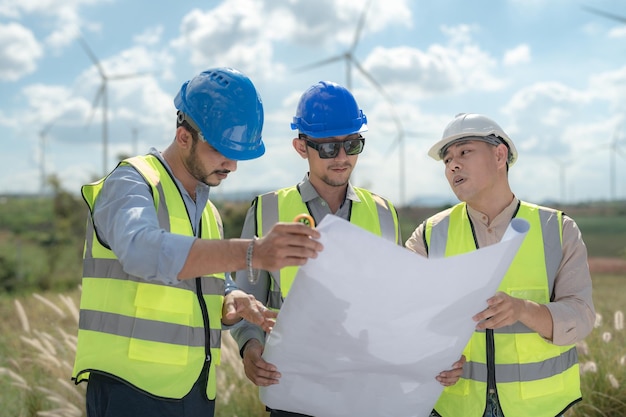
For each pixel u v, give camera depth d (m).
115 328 2.28
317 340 2.16
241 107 2.31
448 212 3.00
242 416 5.50
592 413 5.11
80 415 4.82
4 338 7.26
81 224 23.64
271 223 3.01
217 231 2.66
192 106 2.31
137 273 1.99
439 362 2.30
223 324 2.72
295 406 2.49
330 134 2.85
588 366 4.67
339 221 1.76
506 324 2.38
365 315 2.03
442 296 2.00
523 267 2.74
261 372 2.41
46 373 5.94
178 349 2.32
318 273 1.91
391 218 3.13
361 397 2.39
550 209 2.85
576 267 2.73
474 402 2.69
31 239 36.66
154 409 2.26
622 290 13.33
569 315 2.56
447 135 2.80
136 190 2.19
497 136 2.79
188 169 2.40
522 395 2.65
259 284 2.95
